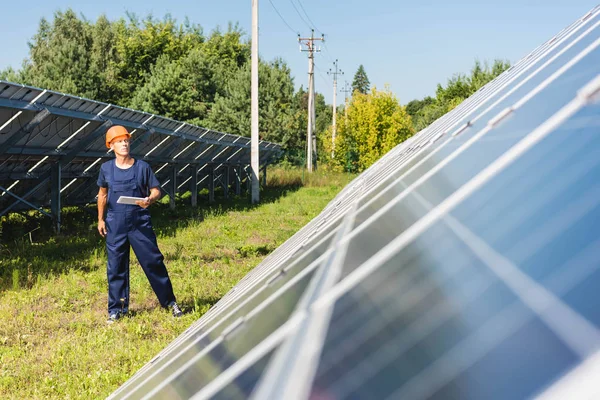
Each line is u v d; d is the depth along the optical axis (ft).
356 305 3.76
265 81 173.47
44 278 27.99
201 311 22.88
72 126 41.52
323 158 175.83
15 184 43.75
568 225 2.83
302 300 4.80
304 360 3.21
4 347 18.84
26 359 17.87
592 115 4.01
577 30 12.44
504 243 3.28
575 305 2.11
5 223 46.32
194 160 70.28
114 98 170.81
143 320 21.81
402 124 138.72
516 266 2.85
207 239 43.45
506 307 2.53
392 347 2.84
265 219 57.72
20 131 35.14
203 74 172.55
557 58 10.21
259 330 4.80
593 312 1.98
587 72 5.97
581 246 2.50
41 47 179.42
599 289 2.07
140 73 175.32
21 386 15.88
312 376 2.95
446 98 191.31
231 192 99.71
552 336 2.09
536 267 2.66
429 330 2.80
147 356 17.92
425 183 6.70
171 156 64.85
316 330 3.64
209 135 70.85
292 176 124.88
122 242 21.58
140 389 7.13
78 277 28.71
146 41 178.60
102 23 181.06
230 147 83.76
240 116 166.50
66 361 17.58
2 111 32.48
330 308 3.98
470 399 2.04
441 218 4.34
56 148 42.37
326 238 7.89
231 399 3.61
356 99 139.33
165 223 52.44
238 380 3.84
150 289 26.68
